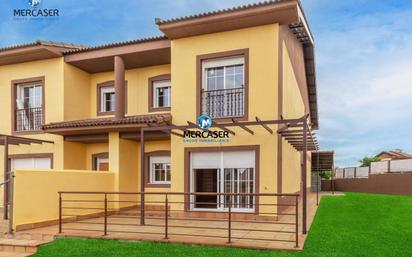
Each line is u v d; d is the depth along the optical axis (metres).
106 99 15.07
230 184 11.07
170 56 13.09
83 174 11.02
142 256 6.61
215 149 11.13
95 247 7.31
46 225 9.58
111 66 14.30
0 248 7.94
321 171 33.91
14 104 14.44
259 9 10.19
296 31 14.52
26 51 13.47
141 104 14.20
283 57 11.45
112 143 12.62
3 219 10.55
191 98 11.48
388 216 10.95
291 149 14.48
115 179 12.44
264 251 6.77
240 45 10.95
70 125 12.30
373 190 23.31
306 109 21.48
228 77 11.31
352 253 6.50
